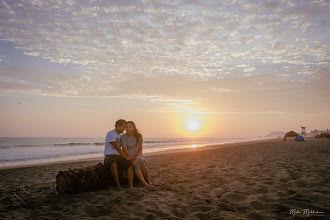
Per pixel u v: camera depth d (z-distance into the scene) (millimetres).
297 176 5059
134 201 3574
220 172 6156
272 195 3605
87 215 2992
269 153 11930
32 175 7695
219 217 2797
